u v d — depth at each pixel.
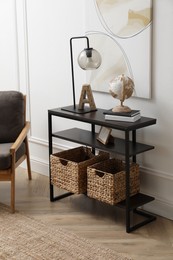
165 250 2.93
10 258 2.84
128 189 3.12
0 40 4.41
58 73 3.96
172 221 3.33
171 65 3.15
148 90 3.29
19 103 3.93
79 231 3.19
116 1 3.34
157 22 3.16
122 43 3.38
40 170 4.27
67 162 3.47
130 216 3.40
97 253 2.88
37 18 4.02
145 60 3.26
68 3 3.74
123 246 2.99
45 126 4.18
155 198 3.42
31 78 4.21
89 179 3.32
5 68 4.43
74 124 3.93
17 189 3.93
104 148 3.23
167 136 3.27
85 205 3.61
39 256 2.86
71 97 3.91
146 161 3.44
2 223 3.30
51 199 3.67
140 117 3.26
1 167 3.44
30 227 3.23
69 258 2.83
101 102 3.66
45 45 4.02
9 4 4.22
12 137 3.90
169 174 3.31
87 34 3.60
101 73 3.57
